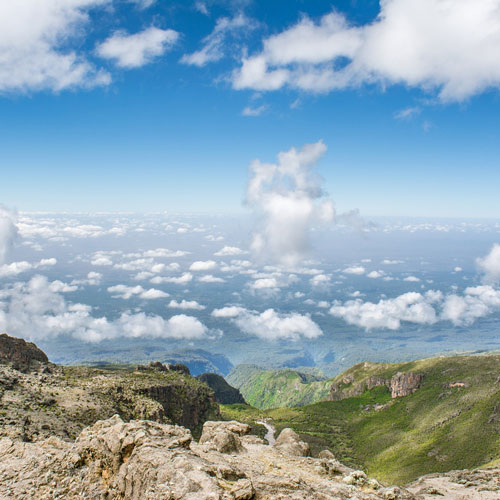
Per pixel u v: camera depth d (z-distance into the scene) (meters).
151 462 31.03
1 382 110.88
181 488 27.00
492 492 53.69
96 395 132.38
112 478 35.06
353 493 33.81
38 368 148.25
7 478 37.09
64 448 42.53
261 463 41.50
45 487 35.50
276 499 29.72
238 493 28.36
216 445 46.03
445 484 62.41
